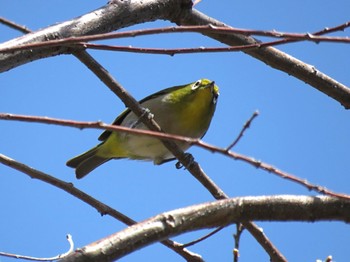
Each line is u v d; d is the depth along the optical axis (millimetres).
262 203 7398
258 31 6852
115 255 6629
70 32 10188
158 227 6906
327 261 7578
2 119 6141
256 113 6121
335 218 7574
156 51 7477
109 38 6703
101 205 10172
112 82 10828
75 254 6504
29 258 9875
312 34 7219
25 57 9695
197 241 9469
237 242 7734
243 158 6188
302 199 7523
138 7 11242
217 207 7246
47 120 6199
